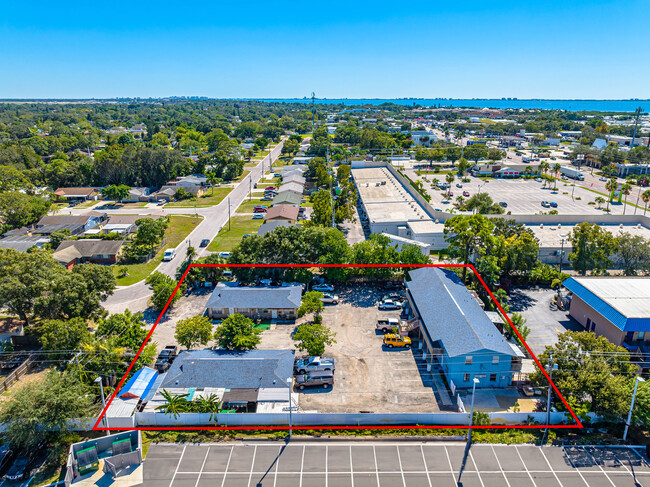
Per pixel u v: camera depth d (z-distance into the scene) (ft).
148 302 223.71
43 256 192.65
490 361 155.84
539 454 127.75
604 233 249.34
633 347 168.14
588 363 142.61
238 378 152.15
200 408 140.56
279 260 238.89
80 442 127.75
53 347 165.48
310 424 139.33
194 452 128.67
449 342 162.61
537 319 206.69
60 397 128.36
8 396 138.31
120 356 161.07
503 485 116.78
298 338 169.99
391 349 182.09
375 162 569.64
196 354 165.68
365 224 361.10
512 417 139.74
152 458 126.11
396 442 132.67
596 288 196.34
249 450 129.49
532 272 242.78
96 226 355.77
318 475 119.96
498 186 519.19
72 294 182.19
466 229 228.84
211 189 499.51
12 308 185.16
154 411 141.28
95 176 503.20
